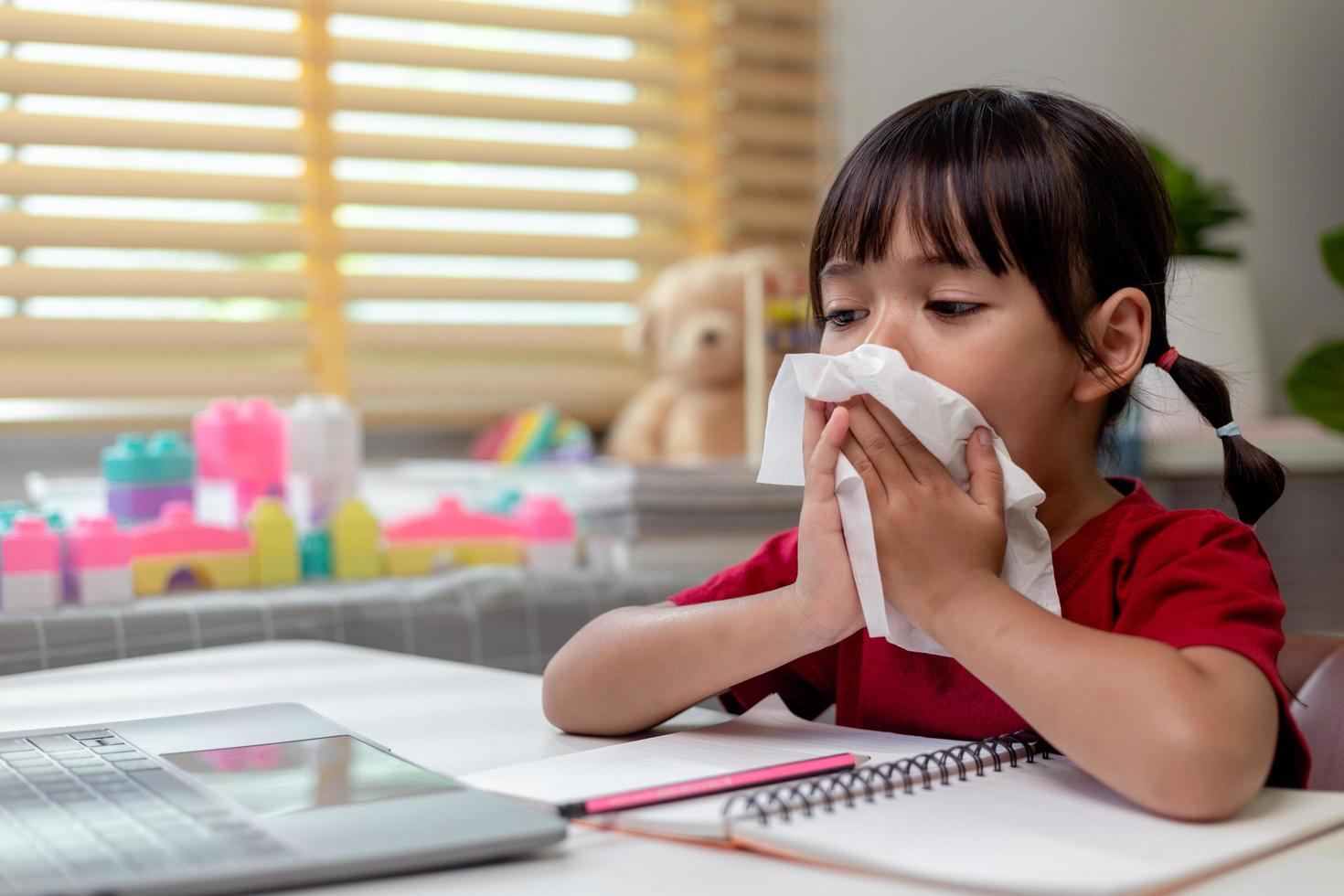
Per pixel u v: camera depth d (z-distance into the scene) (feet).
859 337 2.40
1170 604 2.10
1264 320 7.92
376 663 3.14
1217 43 7.98
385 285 6.56
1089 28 7.75
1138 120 7.75
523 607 4.20
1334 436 5.89
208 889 1.37
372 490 5.87
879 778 1.82
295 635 3.87
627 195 7.13
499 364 7.00
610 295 7.09
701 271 6.58
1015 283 2.30
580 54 7.00
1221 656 1.91
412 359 6.80
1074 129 2.45
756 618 2.32
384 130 6.58
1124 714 1.78
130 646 3.65
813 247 2.62
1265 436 5.89
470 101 6.67
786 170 7.48
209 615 3.78
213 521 4.95
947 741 2.20
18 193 5.73
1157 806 1.71
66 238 5.83
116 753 1.95
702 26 7.21
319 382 6.45
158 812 1.62
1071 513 2.54
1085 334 2.39
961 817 1.67
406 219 6.70
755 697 2.77
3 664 3.48
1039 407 2.35
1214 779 1.68
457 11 6.62
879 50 7.49
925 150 2.37
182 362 6.25
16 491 6.11
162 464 4.66
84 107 5.94
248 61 6.27
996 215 2.29
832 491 2.23
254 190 6.22
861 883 1.47
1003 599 2.05
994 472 2.20
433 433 7.19
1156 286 2.57
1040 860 1.49
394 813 1.62
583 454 6.41
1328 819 1.71
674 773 1.95
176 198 6.05
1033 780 1.88
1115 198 2.44
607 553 4.82
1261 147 8.05
